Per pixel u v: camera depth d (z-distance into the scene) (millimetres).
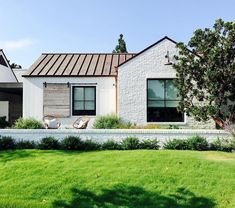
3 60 29438
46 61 23094
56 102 20562
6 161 12469
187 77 16672
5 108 28609
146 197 9664
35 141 14680
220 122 15898
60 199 9695
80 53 25078
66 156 12844
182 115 18875
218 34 15695
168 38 19109
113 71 21312
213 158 12336
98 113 20578
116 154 12859
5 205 9422
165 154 12648
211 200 9469
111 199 9656
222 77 15445
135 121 18969
